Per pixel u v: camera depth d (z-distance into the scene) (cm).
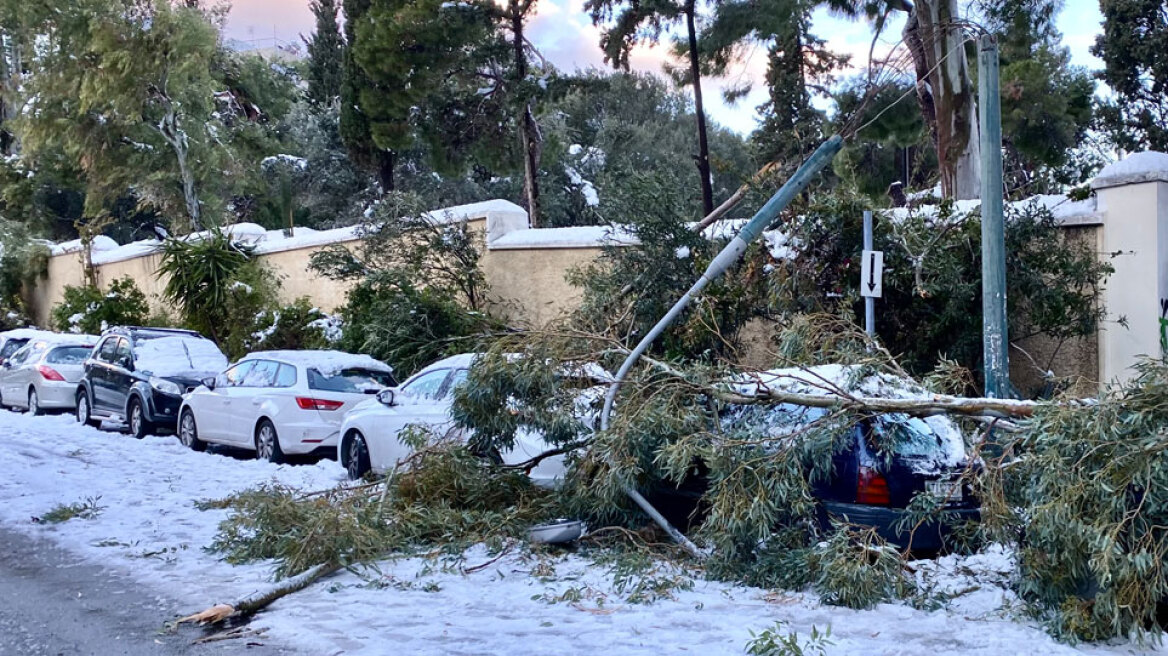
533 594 743
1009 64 2286
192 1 3366
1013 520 695
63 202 4097
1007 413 716
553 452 944
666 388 845
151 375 1722
